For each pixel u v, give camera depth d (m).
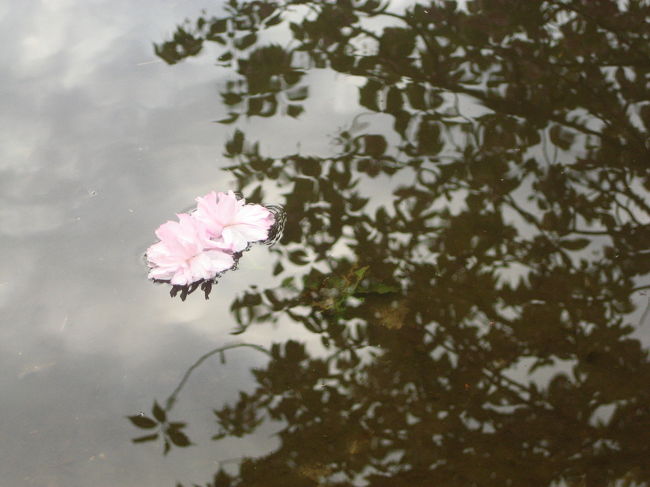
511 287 1.04
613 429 0.98
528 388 1.00
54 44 1.26
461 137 1.15
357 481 0.96
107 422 0.99
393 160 1.13
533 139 1.14
